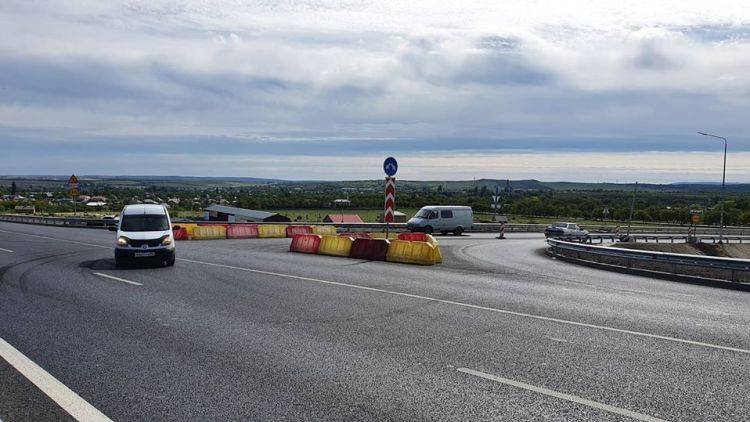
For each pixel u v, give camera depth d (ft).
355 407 18.60
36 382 20.94
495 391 20.20
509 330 29.86
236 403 18.90
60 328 29.71
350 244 75.10
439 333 29.04
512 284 49.16
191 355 24.62
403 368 22.85
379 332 29.17
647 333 29.45
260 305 36.81
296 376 21.76
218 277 51.03
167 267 58.95
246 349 25.66
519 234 176.76
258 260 67.72
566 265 72.23
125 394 19.74
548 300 40.24
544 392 20.11
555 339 27.91
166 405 18.71
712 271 60.39
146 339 27.43
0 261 63.21
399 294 41.93
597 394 19.95
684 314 35.35
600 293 44.62
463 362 23.73
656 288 48.93
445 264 67.46
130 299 38.86
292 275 53.01
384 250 70.79
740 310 37.32
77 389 20.21
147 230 60.54
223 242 101.86
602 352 25.53
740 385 21.03
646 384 21.07
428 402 19.07
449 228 151.33
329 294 41.63
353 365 23.22
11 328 29.66
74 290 42.80
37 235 110.63
